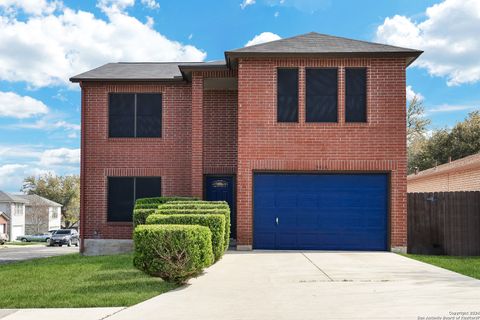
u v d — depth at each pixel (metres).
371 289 8.84
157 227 9.57
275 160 15.34
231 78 17.02
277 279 10.01
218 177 18.31
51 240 45.41
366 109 15.38
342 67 15.41
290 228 15.50
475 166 21.56
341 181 15.54
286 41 16.38
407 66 16.42
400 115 15.29
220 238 11.62
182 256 9.34
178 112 18.12
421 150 42.78
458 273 10.79
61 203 87.25
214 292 8.72
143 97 18.25
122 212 18.09
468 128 39.56
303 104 15.38
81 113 18.11
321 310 7.23
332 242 15.45
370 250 15.38
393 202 15.23
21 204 68.31
